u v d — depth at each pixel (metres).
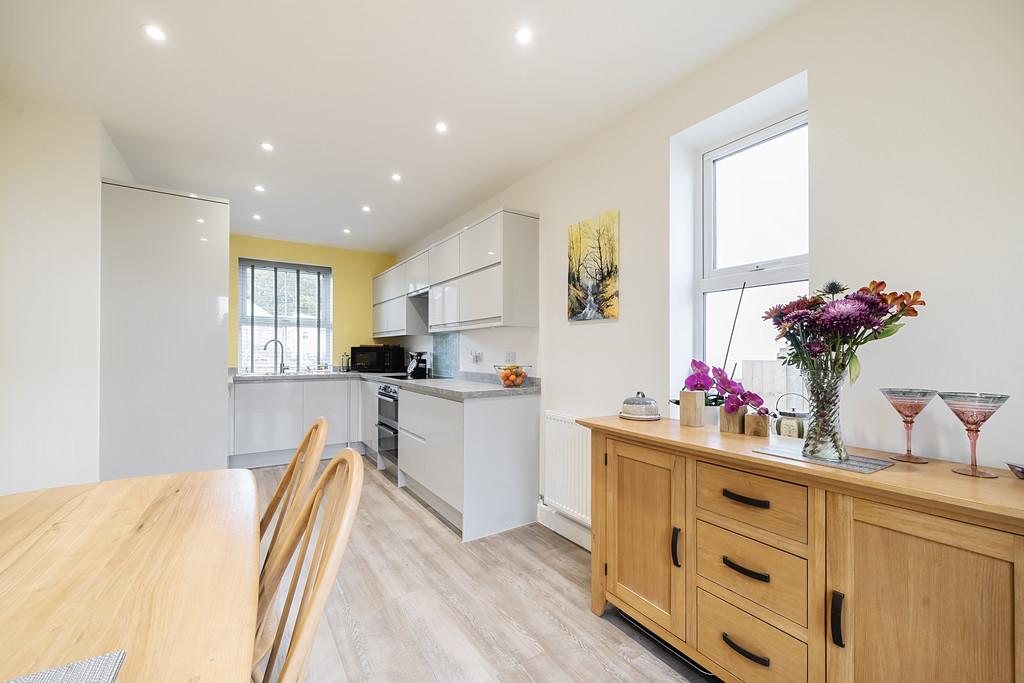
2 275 2.17
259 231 4.70
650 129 2.28
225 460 2.86
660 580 1.66
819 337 1.28
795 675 1.25
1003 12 1.23
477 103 2.29
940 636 1.00
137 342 2.63
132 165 3.00
